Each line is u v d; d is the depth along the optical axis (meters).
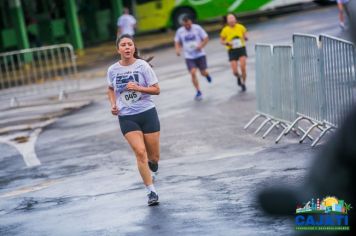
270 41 39.94
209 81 27.20
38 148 21.53
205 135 19.52
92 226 10.96
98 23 64.38
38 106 31.30
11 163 19.66
